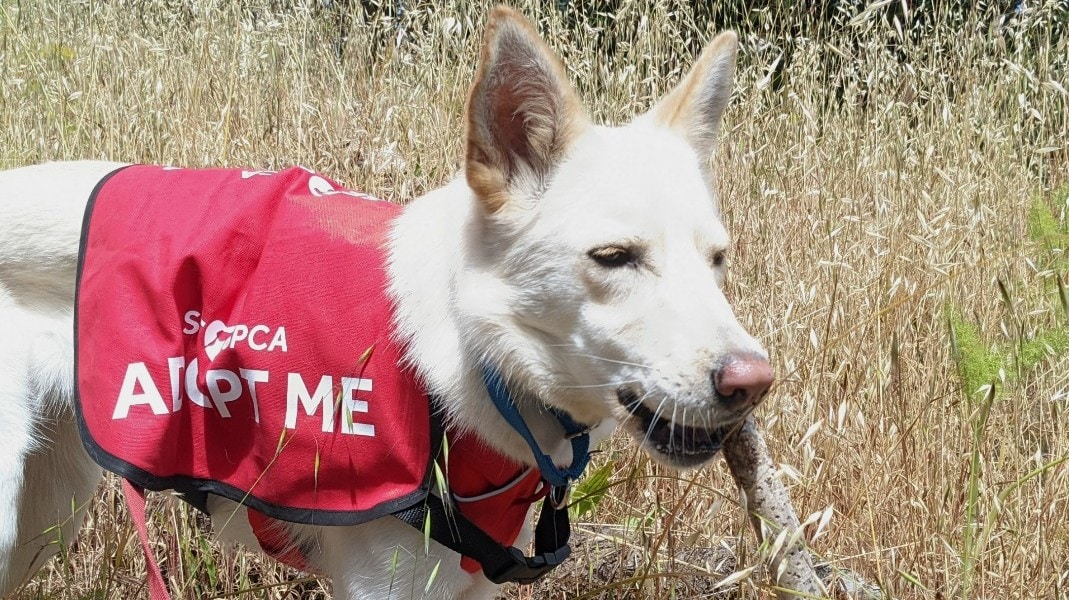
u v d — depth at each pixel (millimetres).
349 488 1231
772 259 1747
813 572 1287
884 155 1984
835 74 2197
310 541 1334
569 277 1191
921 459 1476
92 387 1274
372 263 1254
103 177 1352
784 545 1271
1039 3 2197
